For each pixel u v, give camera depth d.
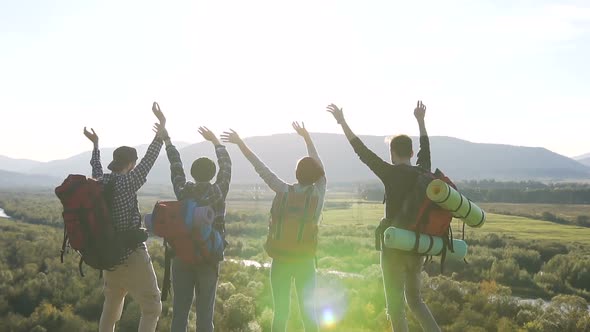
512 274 70.19
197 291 5.35
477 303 45.00
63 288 49.75
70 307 45.47
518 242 99.94
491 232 117.56
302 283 5.42
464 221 5.07
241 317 38.25
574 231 126.75
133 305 33.31
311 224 5.37
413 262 5.16
